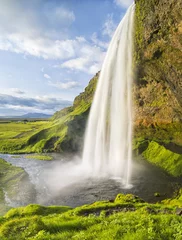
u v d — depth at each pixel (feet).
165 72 187.62
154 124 276.62
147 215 62.49
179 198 126.41
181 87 176.35
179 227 46.44
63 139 360.07
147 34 180.34
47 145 368.27
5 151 363.76
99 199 140.26
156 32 169.68
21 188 170.19
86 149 333.01
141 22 188.96
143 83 273.54
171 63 168.04
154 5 164.86
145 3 177.58
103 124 314.55
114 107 301.63
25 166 252.83
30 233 49.06
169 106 246.68
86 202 136.87
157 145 237.45
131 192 149.69
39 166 252.62
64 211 92.68
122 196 117.91
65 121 407.03
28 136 441.27
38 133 409.49
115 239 41.88
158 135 266.77
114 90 298.76
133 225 49.62
